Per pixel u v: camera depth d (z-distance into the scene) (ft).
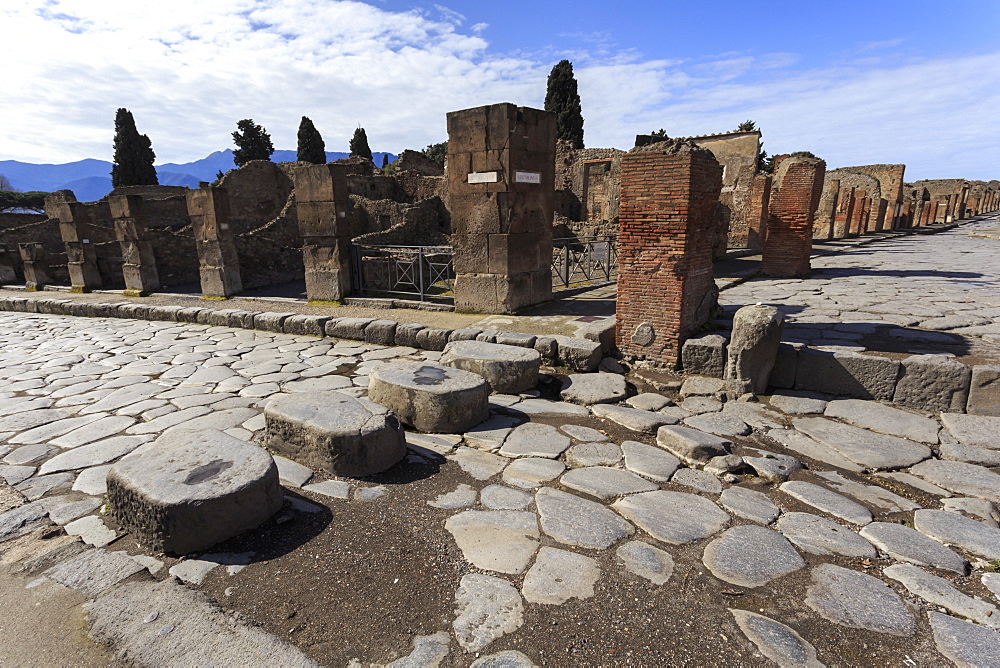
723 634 7.68
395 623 7.95
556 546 9.76
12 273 56.13
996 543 9.95
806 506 11.36
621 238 20.26
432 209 84.74
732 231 70.69
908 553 9.64
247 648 7.47
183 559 9.49
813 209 38.81
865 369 17.13
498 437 14.74
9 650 7.55
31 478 12.59
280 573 9.11
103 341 28.12
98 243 54.54
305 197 34.53
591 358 20.08
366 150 173.99
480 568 9.14
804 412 16.57
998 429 14.69
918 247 65.57
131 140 132.26
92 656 7.42
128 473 10.38
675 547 9.76
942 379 15.92
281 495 11.04
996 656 7.25
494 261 28.17
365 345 26.14
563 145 94.12
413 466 13.02
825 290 32.68
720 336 19.92
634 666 7.13
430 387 15.15
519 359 18.43
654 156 18.84
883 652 7.39
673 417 15.92
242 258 53.52
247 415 16.57
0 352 25.85
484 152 27.20
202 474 10.40
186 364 23.03
